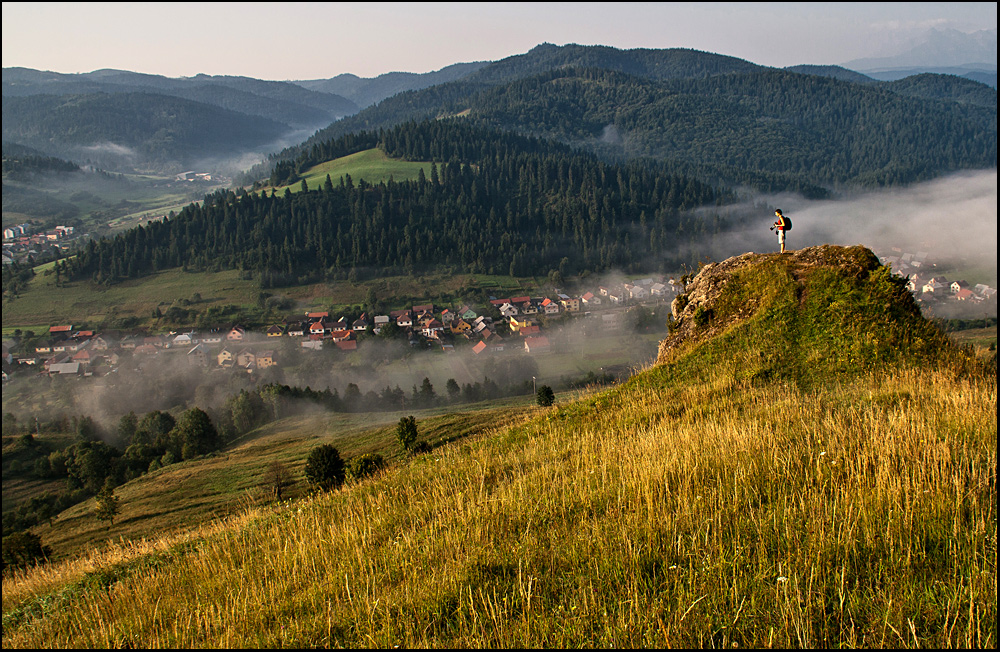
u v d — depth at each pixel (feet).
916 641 11.68
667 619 13.57
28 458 239.30
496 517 22.48
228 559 27.66
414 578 18.17
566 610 14.85
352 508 32.07
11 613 28.91
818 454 22.12
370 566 20.43
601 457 28.53
